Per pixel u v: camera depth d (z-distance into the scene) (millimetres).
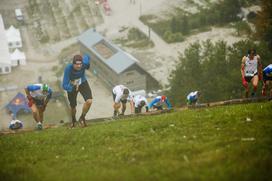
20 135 45562
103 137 39594
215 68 132125
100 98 152500
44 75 169750
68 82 41969
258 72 51281
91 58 169250
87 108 43531
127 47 185000
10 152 38406
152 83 158000
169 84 152500
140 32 194500
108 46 170500
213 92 124812
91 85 162000
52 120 140000
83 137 40656
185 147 31797
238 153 29078
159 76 163125
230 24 196625
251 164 26984
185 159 29188
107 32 198125
